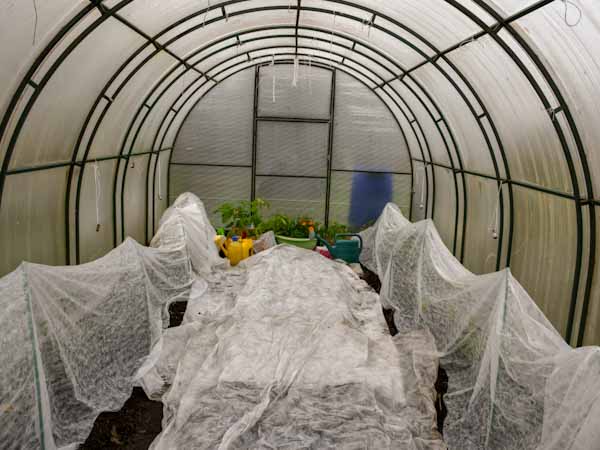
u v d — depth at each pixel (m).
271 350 2.67
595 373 1.65
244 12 3.79
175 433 2.17
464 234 4.37
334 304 3.25
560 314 2.76
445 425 2.39
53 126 2.77
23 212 2.64
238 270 4.34
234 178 5.95
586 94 2.27
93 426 2.30
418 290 3.35
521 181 3.25
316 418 2.25
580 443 1.57
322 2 3.70
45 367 2.06
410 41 3.78
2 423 1.72
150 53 3.51
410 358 2.85
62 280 2.22
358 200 5.99
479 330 2.62
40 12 2.05
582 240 2.54
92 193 3.63
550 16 2.16
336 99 5.80
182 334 3.06
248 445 2.09
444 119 4.30
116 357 2.62
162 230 4.20
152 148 5.09
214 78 5.50
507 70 2.88
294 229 4.95
